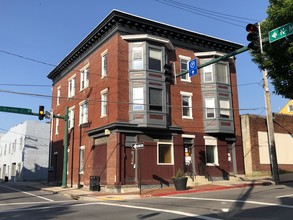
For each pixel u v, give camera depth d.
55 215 12.33
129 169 23.34
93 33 27.83
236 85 29.92
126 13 24.77
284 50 13.46
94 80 28.36
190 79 27.80
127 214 11.87
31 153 49.59
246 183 23.31
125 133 23.73
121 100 24.11
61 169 33.62
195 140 26.72
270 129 24.69
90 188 24.52
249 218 10.18
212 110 27.72
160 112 24.61
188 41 28.23
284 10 12.49
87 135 28.33
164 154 25.19
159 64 25.61
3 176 59.69
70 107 33.19
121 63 24.70
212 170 26.92
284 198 14.52
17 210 14.25
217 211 11.79
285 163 31.77
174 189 22.12
